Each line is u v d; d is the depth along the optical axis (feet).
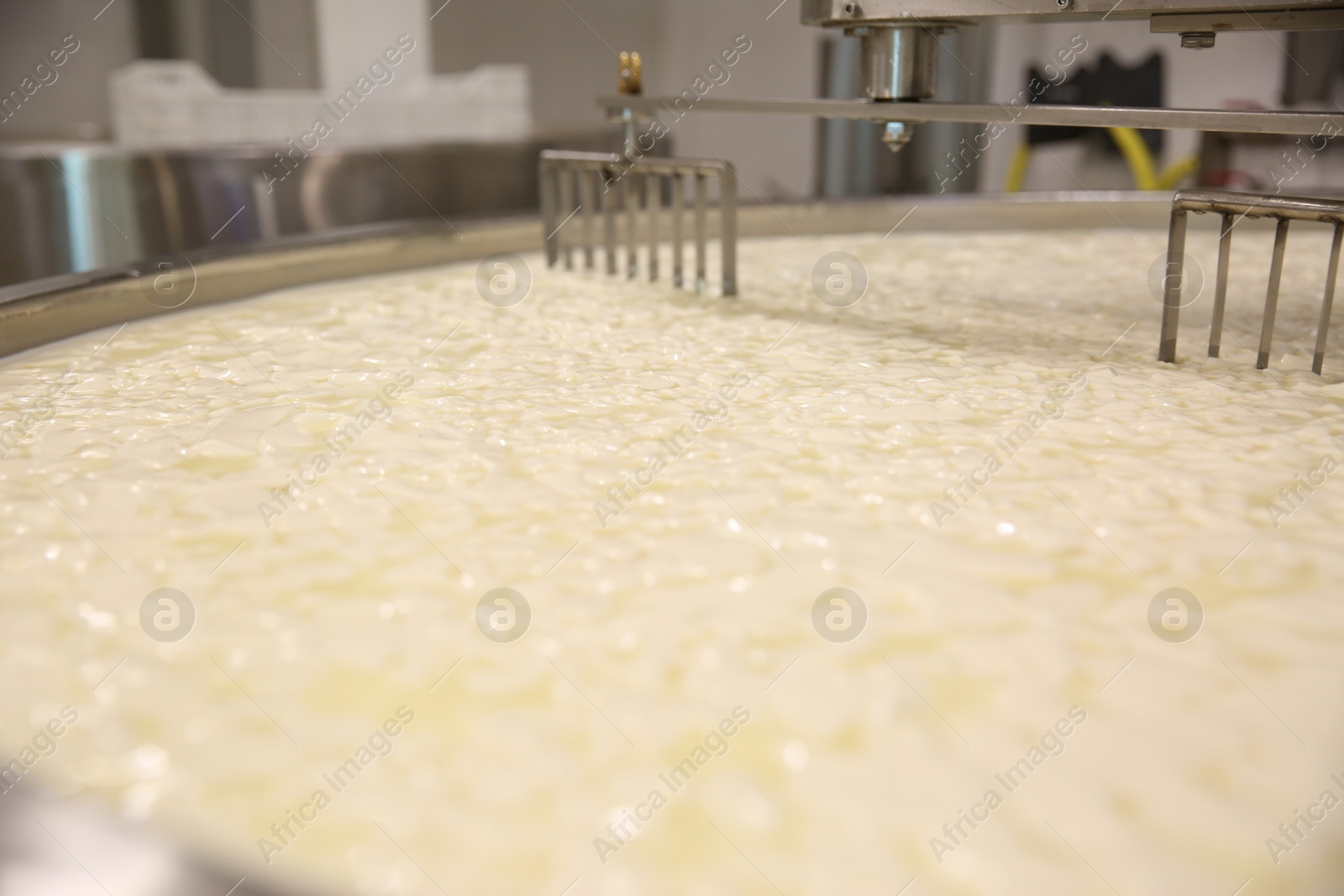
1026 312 4.75
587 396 3.49
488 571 2.25
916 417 3.22
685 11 20.16
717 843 1.51
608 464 2.85
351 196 10.17
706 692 1.83
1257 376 3.61
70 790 1.59
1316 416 3.18
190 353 4.08
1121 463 2.82
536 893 1.42
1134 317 4.61
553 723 1.75
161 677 1.88
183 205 9.42
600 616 2.07
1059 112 3.87
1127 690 1.83
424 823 1.53
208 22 14.29
